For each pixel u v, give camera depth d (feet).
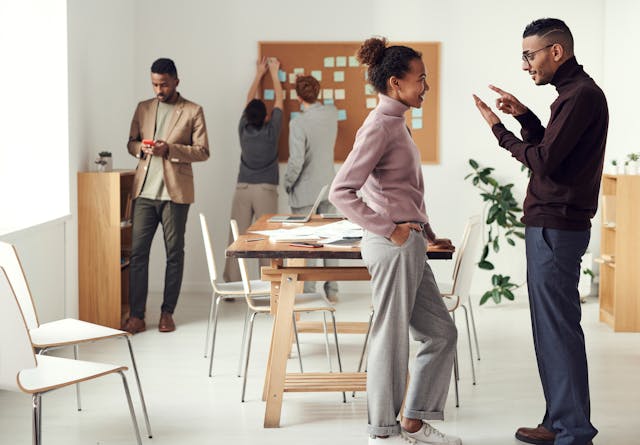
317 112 22.44
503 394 14.47
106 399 14.07
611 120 23.25
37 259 16.66
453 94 23.84
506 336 18.90
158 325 19.84
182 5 23.80
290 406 13.75
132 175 21.03
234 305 22.44
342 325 17.15
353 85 23.80
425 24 23.72
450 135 23.93
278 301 12.65
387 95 10.85
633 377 15.44
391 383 11.02
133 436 12.25
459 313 21.58
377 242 10.82
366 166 10.59
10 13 18.24
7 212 18.44
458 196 24.03
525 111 12.10
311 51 23.77
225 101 23.99
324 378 13.17
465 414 13.35
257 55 23.85
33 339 11.51
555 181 11.13
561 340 11.23
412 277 10.80
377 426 11.07
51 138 18.38
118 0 22.22
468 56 23.75
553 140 10.86
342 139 23.97
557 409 11.26
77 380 9.80
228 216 24.25
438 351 11.28
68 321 12.64
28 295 11.12
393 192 10.85
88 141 19.74
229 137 24.09
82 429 12.57
